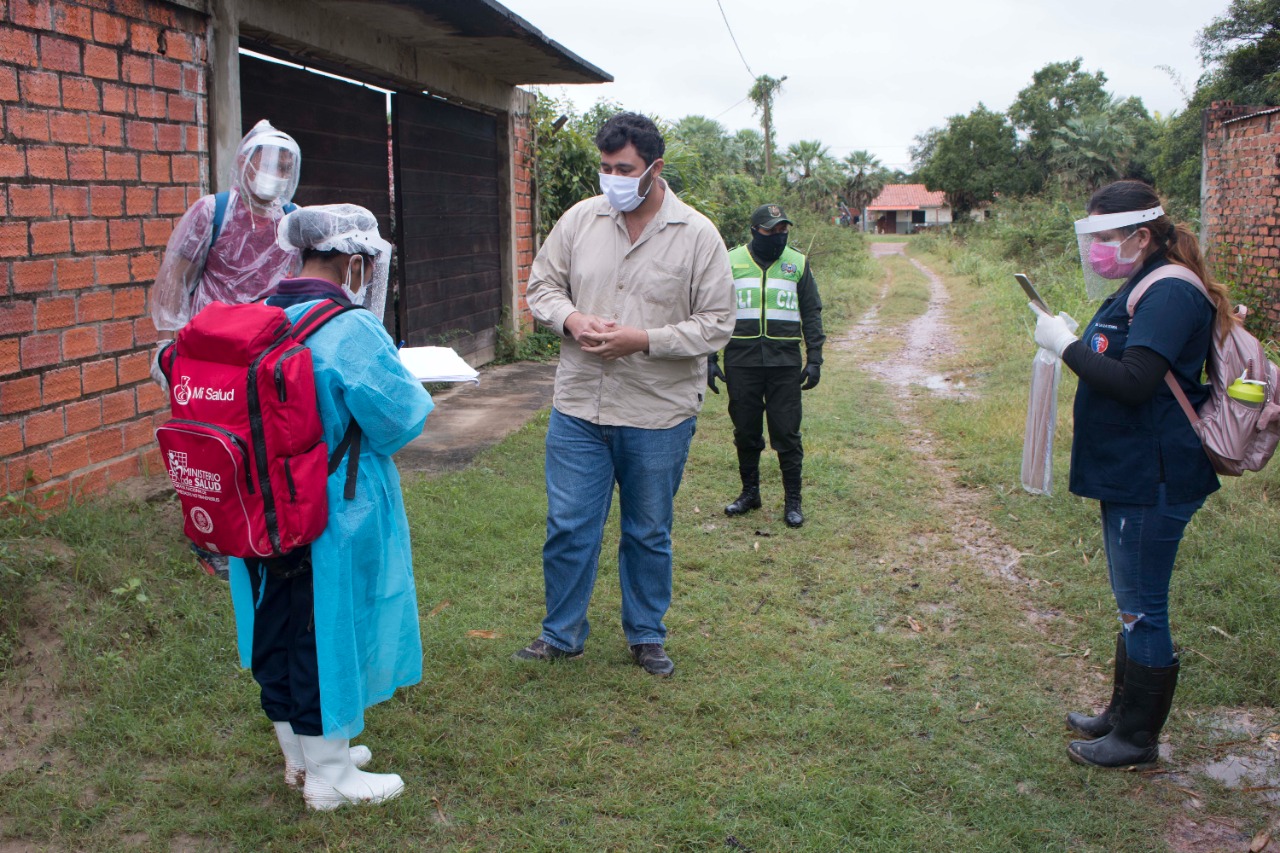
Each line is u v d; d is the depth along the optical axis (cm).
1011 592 464
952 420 812
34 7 418
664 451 363
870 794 295
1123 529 302
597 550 371
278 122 687
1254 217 1008
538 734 322
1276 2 2302
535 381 991
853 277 2641
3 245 407
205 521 246
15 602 344
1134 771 313
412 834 272
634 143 333
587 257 359
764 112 3903
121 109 471
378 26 748
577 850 266
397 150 873
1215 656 381
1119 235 297
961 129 5662
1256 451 288
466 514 530
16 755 297
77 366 448
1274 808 295
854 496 613
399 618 278
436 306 962
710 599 445
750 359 547
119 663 339
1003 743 329
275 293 265
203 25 533
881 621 432
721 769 308
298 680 262
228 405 238
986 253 3008
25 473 421
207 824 269
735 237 1997
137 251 484
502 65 948
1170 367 289
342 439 256
